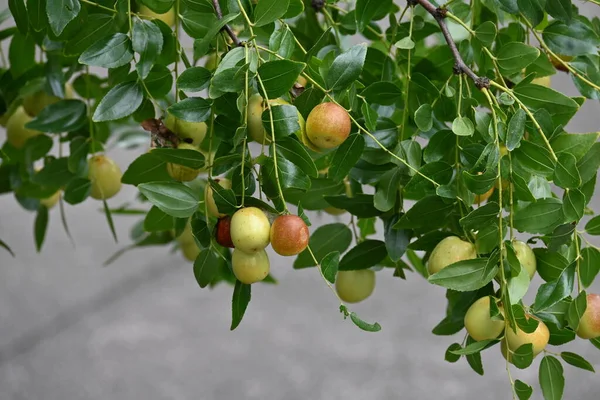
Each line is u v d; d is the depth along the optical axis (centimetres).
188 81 114
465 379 250
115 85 122
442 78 129
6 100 138
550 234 116
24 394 254
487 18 132
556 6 119
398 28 131
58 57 135
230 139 119
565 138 115
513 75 126
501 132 115
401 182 123
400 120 132
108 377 257
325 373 254
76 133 140
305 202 128
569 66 124
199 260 119
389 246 123
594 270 117
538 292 115
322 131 113
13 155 145
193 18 122
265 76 112
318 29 136
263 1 114
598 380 246
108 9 121
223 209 115
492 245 116
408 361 256
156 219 132
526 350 113
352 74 114
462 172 113
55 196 150
